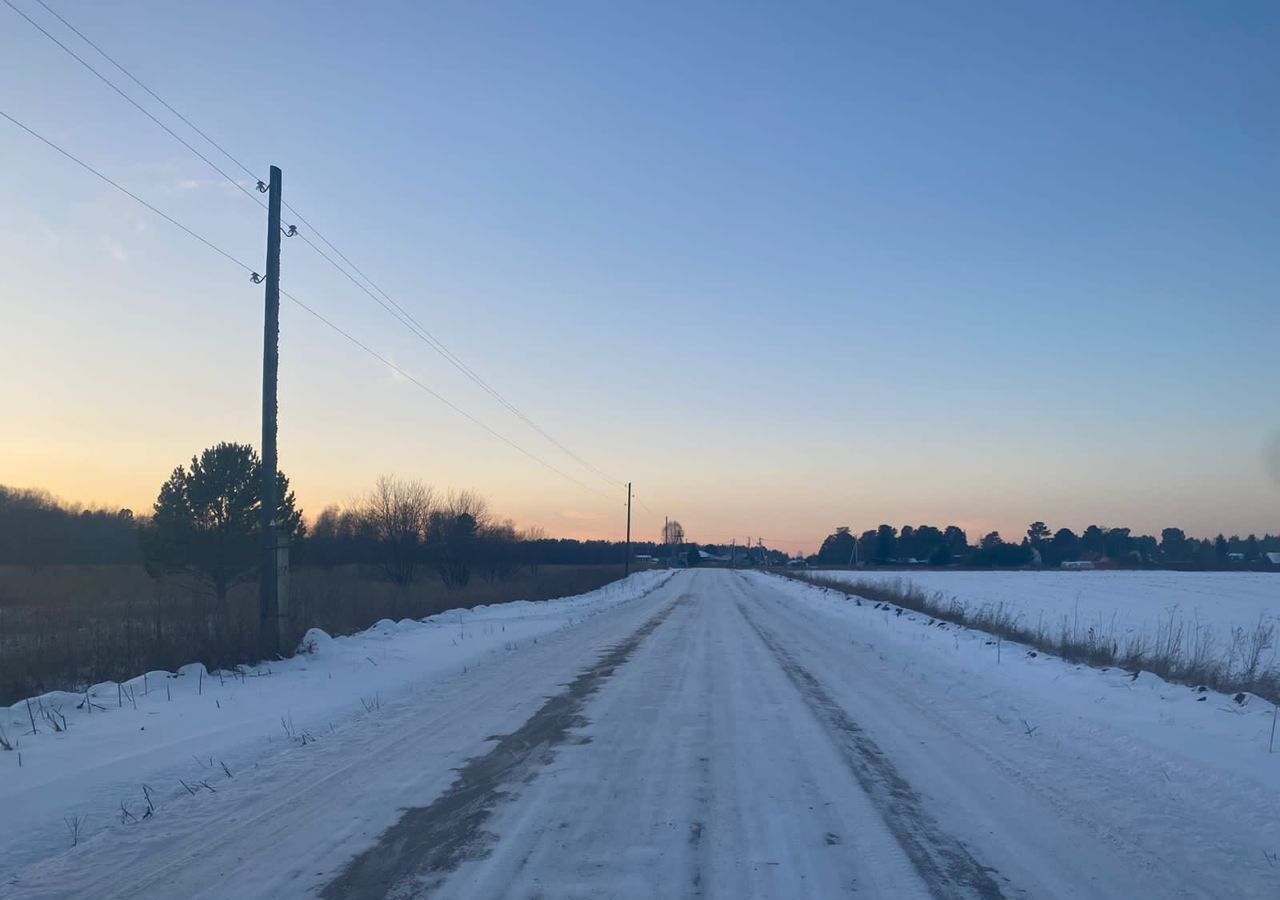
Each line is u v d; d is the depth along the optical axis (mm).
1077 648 19516
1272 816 7688
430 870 6223
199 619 17828
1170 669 16875
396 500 59438
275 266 18047
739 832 7109
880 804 7941
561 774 8906
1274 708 12766
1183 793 8414
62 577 44594
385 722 11680
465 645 21297
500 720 11812
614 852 6613
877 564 163375
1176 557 150250
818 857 6547
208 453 33875
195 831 7133
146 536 33688
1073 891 5965
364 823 7277
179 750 9922
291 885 5953
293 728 11242
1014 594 58875
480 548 64250
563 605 40969
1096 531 156500
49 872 6277
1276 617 41219
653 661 18594
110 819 7574
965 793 8328
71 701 12258
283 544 17719
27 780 8617
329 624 22391
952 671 17312
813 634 25797
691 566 185375
